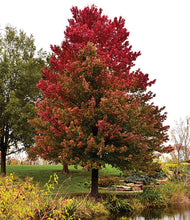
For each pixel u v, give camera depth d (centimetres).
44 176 2211
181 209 1419
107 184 1945
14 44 2530
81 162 1301
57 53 1645
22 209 763
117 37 1683
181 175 2131
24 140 2198
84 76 1393
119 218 1158
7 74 2261
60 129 1316
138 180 2052
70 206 1058
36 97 2462
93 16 1778
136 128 1382
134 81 1584
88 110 1282
